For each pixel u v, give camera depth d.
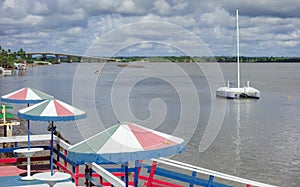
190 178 8.18
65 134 22.84
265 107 55.81
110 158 5.12
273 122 43.19
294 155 28.14
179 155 25.34
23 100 11.31
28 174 9.91
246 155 27.58
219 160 25.66
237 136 34.38
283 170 24.89
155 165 8.42
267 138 34.38
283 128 39.50
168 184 8.70
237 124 41.16
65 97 47.97
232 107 54.47
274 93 77.94
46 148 11.23
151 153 5.17
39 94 11.78
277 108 55.19
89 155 5.16
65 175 8.81
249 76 153.50
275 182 22.83
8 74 137.62
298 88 90.19
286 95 73.62
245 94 63.22
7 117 28.23
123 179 9.08
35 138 11.17
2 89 77.88
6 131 27.41
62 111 8.56
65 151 10.24
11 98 11.48
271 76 154.75
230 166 25.03
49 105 8.77
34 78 108.56
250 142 32.25
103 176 7.09
